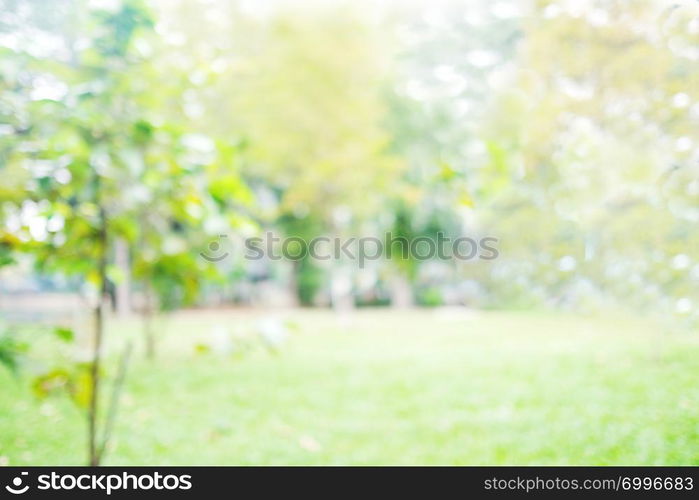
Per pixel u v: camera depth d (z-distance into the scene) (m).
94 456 2.07
